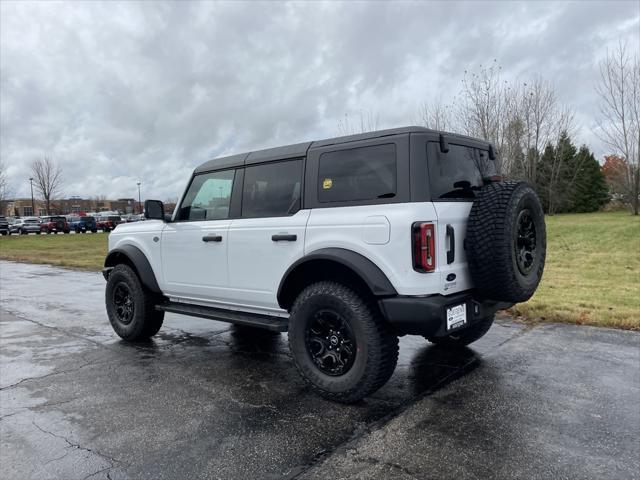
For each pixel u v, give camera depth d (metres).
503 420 3.11
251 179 4.18
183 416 3.30
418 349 4.75
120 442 2.92
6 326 6.32
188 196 4.78
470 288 3.56
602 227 21.47
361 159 3.45
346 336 3.40
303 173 3.79
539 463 2.57
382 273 3.23
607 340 4.88
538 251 3.69
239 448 2.82
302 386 3.88
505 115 24.38
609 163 44.22
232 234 4.20
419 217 3.12
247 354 4.84
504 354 4.52
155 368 4.40
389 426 3.07
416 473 2.51
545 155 38.75
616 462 2.57
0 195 50.66
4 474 2.57
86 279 11.43
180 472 2.57
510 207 3.29
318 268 3.70
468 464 2.58
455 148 3.63
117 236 5.58
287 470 2.57
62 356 4.84
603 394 3.49
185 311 4.64
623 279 8.38
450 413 3.25
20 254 18.86
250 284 4.11
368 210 3.32
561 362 4.23
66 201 91.94
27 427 3.16
